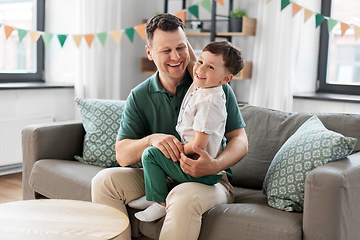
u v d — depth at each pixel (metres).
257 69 3.36
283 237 1.35
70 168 2.09
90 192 1.87
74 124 2.40
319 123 1.79
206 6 2.54
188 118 1.54
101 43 3.37
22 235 1.21
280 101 3.21
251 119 2.06
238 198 1.80
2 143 3.28
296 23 3.17
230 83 3.80
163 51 1.59
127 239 1.32
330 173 1.32
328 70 3.46
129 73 4.10
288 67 3.17
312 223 1.33
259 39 3.33
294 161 1.59
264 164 1.91
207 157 1.46
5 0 3.60
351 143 1.51
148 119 1.77
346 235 1.35
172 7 4.18
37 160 2.22
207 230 1.48
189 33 3.73
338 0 3.32
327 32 3.39
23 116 3.42
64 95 3.73
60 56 3.84
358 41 3.27
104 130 2.30
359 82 3.31
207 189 1.51
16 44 3.74
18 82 3.71
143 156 1.54
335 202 1.30
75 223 1.31
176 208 1.43
